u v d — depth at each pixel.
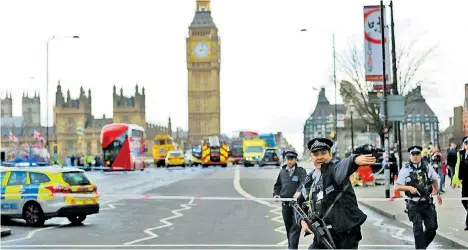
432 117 105.38
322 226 7.29
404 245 14.87
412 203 11.59
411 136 105.19
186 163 105.12
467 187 15.66
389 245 14.87
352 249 7.34
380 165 40.44
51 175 19.95
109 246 15.06
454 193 28.81
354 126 80.38
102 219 21.89
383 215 22.12
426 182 11.59
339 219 7.25
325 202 7.29
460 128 60.00
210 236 16.97
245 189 37.66
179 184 43.47
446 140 76.00
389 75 29.52
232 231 18.12
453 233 15.88
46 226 19.80
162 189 38.16
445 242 15.12
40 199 19.75
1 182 20.36
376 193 30.66
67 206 19.67
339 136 80.81
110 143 67.38
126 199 31.17
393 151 38.81
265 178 51.41
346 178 7.14
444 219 18.91
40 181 20.00
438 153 29.66
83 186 20.23
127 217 22.50
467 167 15.48
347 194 7.30
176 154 89.81
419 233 11.48
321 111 129.25
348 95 63.09
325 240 7.25
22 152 58.41
